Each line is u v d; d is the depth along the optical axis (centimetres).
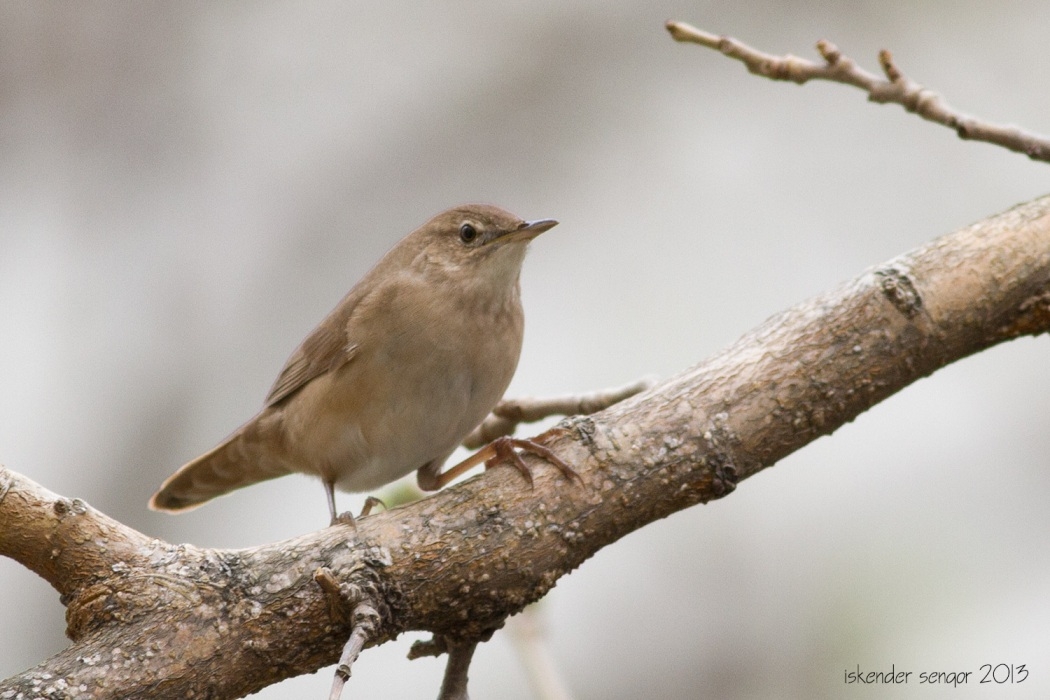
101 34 1376
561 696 679
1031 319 601
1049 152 615
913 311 589
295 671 539
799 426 582
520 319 774
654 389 598
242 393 1270
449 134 1372
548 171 1363
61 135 1358
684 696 1077
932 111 632
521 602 560
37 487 550
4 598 1200
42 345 1305
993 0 1299
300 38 1398
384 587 541
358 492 798
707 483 575
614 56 1391
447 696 572
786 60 645
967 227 620
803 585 1090
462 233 748
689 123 1374
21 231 1339
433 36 1405
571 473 568
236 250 1326
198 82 1376
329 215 1339
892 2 1321
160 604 530
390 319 734
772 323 609
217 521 1244
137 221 1337
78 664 516
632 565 1163
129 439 1248
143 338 1291
